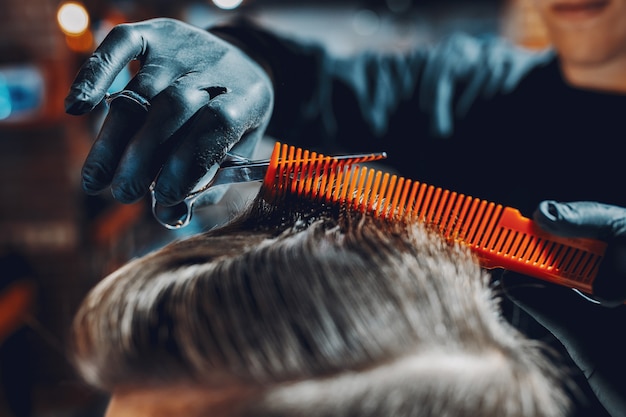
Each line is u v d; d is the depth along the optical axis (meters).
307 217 0.54
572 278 0.63
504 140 1.28
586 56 1.07
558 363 0.51
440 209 0.61
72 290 2.90
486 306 0.48
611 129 1.12
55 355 2.79
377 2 4.35
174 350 0.40
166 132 0.56
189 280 0.43
